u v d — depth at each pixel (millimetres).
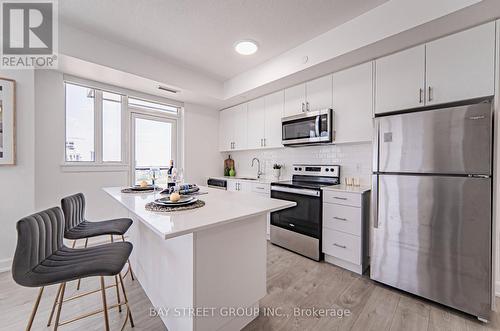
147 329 1474
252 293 1536
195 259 1188
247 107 3795
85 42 2309
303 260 2549
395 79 2107
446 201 1613
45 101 2549
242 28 2244
